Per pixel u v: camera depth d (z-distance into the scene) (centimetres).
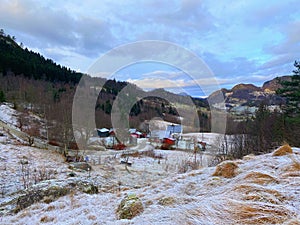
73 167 954
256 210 173
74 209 331
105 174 621
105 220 253
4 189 674
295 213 164
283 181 250
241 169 354
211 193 283
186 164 516
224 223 164
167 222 189
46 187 458
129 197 287
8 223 323
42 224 285
